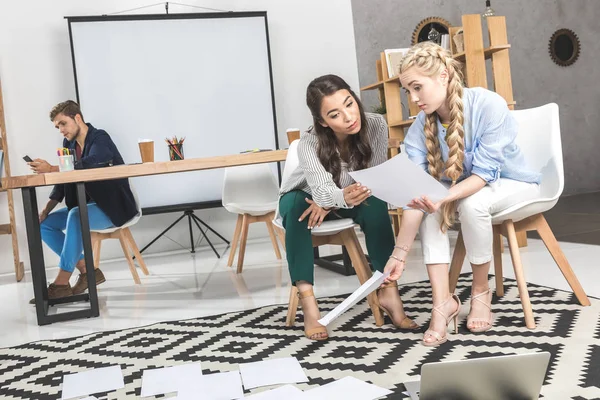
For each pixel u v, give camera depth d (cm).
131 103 570
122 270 493
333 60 645
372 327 240
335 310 185
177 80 581
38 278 311
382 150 243
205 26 588
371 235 240
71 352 248
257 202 443
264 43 605
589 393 156
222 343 239
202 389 182
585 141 760
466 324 226
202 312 303
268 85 606
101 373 210
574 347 191
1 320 335
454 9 689
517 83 738
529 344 198
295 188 255
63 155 329
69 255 364
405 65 209
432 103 209
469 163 220
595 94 761
